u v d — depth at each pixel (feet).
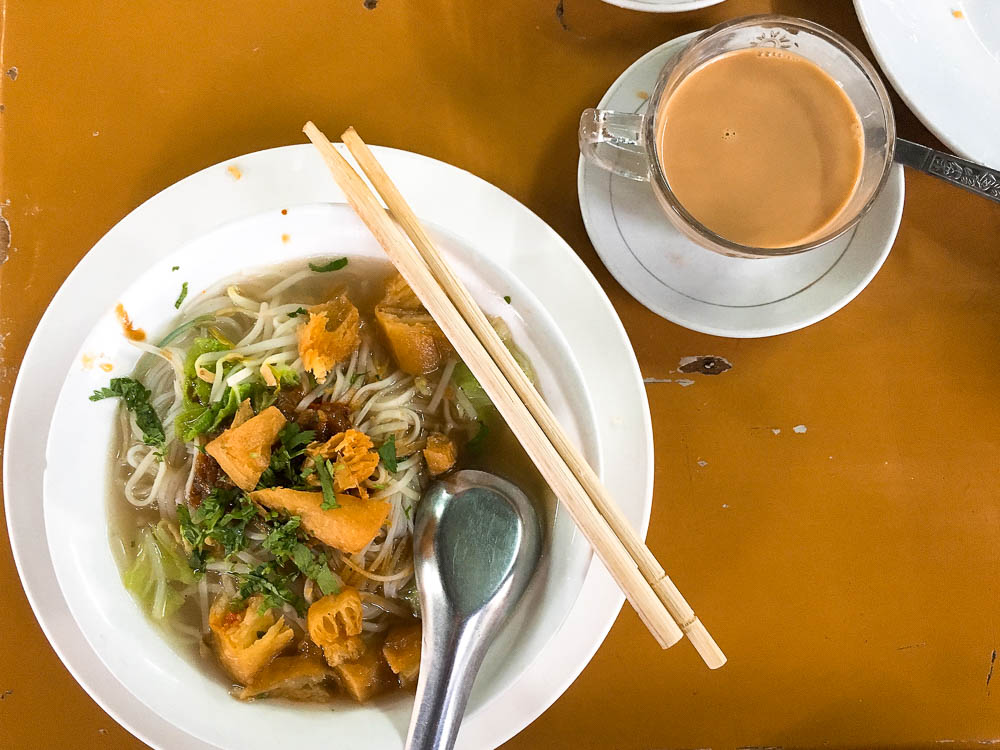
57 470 1.00
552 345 1.00
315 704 1.05
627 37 1.23
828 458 1.22
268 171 1.08
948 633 1.22
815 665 1.21
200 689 1.04
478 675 1.03
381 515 1.03
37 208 1.19
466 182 1.08
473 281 1.02
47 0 1.20
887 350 1.23
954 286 1.22
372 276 1.12
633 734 1.19
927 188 1.23
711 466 1.22
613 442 1.08
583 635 1.07
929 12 1.13
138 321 1.04
